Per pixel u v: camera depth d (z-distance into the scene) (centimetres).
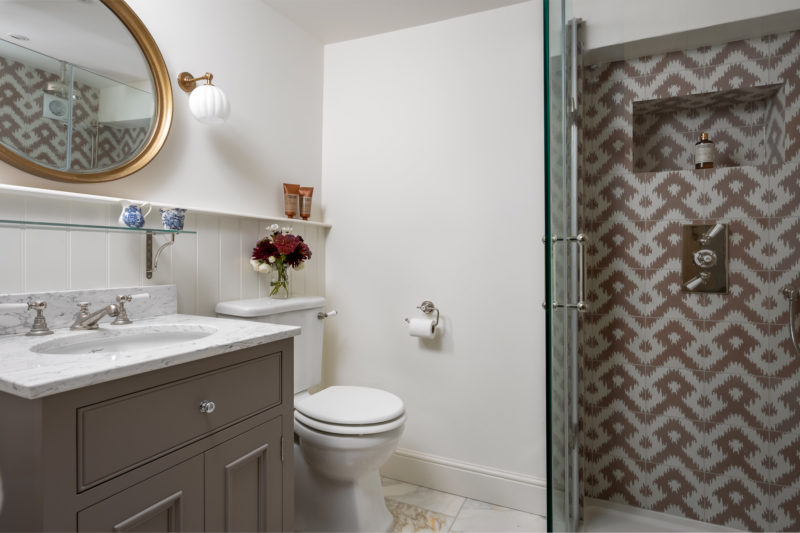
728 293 176
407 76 216
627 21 176
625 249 190
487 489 197
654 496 187
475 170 202
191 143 165
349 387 187
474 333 202
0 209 114
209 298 171
